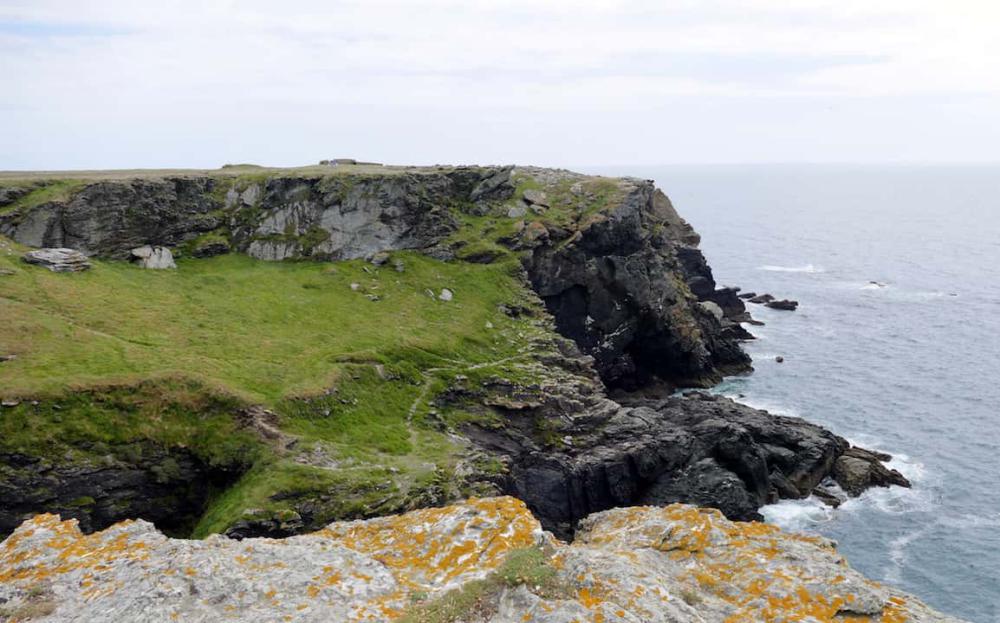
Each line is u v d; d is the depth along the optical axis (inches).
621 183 4377.5
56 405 1966.0
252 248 3538.4
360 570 788.0
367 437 2313.0
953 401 3981.3
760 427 3107.8
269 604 716.7
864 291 7096.5
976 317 5940.0
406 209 3720.5
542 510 2518.5
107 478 1945.1
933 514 2787.9
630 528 1017.5
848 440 3459.6
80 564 802.8
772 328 5536.4
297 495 1926.7
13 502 1817.2
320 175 3683.6
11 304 2391.7
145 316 2623.0
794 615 761.0
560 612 697.0
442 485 2134.6
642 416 3046.3
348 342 2787.9
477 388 2785.4
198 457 2059.5
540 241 3855.8
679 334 4092.0
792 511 2805.1
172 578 735.1
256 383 2329.0
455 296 3454.7
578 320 3873.0
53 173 3794.3
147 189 3299.7
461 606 716.7
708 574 854.5
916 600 822.5
